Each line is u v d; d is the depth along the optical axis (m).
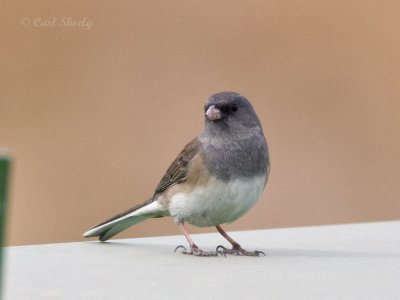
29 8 15.28
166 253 8.85
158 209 9.63
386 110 16.23
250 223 14.28
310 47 16.75
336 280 6.69
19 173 13.84
